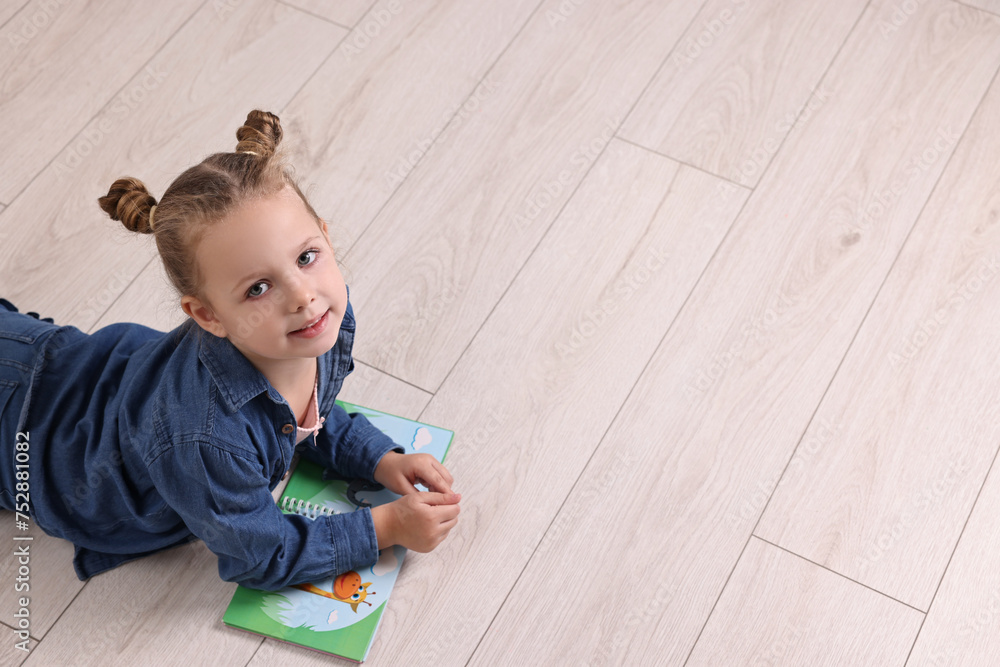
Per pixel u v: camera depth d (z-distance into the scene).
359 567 1.11
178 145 1.49
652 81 1.57
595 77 1.57
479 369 1.29
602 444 1.22
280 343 0.88
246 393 0.92
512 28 1.63
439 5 1.65
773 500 1.18
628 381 1.27
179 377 0.94
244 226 0.81
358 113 1.53
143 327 1.13
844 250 1.38
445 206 1.43
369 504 1.16
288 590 1.09
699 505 1.18
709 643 1.08
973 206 1.42
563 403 1.26
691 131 1.51
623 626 1.09
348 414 1.17
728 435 1.23
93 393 1.03
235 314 0.86
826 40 1.60
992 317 1.32
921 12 1.63
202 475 0.92
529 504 1.18
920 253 1.38
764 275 1.36
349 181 1.46
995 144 1.48
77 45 1.60
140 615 1.08
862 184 1.45
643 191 1.45
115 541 1.10
